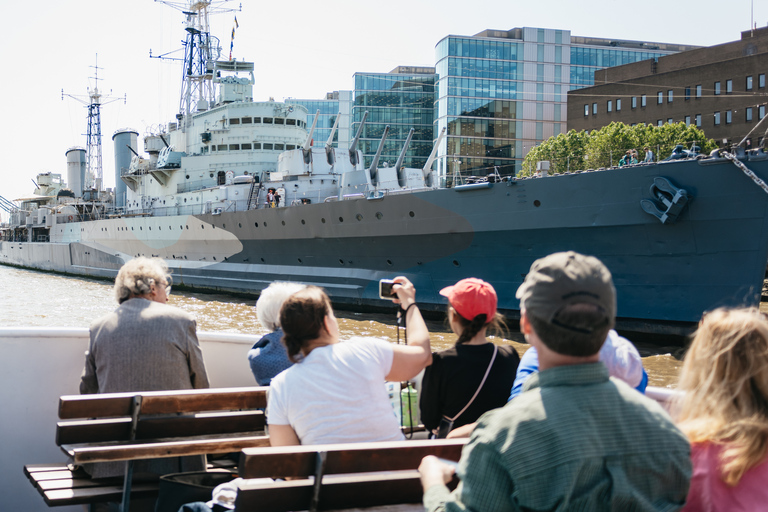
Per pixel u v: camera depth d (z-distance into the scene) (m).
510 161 66.06
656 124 55.19
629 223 13.77
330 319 2.69
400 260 18.45
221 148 27.58
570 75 67.19
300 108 28.14
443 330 16.12
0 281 32.16
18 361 3.95
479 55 65.12
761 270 12.55
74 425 2.94
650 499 1.48
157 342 3.38
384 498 2.35
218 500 2.70
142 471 3.37
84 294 25.62
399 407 3.86
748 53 52.03
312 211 20.06
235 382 4.48
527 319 1.65
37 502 3.97
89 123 50.62
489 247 16.27
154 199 30.27
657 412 1.53
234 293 24.20
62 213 41.53
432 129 69.38
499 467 1.48
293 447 2.23
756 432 1.76
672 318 13.85
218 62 29.97
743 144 12.51
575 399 1.49
